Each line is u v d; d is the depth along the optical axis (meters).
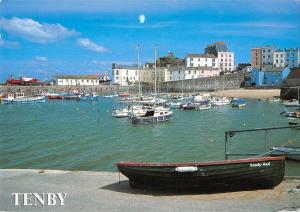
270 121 51.34
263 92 112.62
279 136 34.44
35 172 13.76
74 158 26.27
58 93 137.00
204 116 59.78
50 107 84.88
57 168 23.23
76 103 99.56
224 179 10.91
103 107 82.69
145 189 11.49
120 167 11.41
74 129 43.53
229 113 65.19
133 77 169.12
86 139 35.44
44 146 31.44
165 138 35.91
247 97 106.56
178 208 9.70
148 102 78.25
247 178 10.94
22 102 100.56
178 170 10.78
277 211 9.29
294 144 29.61
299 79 115.56
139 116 49.34
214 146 30.66
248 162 10.84
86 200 10.45
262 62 166.12
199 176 10.84
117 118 56.78
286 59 156.75
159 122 50.12
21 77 156.88
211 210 9.49
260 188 11.21
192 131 41.22
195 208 9.66
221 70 168.75
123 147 30.81
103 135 38.31
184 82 139.12
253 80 131.12
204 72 152.88
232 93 114.94
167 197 10.66
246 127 44.34
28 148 30.48
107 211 9.55
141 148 30.30
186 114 63.78
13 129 43.62
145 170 11.10
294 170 18.66
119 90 152.75
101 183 12.21
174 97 103.75
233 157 24.45
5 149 30.02
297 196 10.45
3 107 86.00
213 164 10.82
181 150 29.16
